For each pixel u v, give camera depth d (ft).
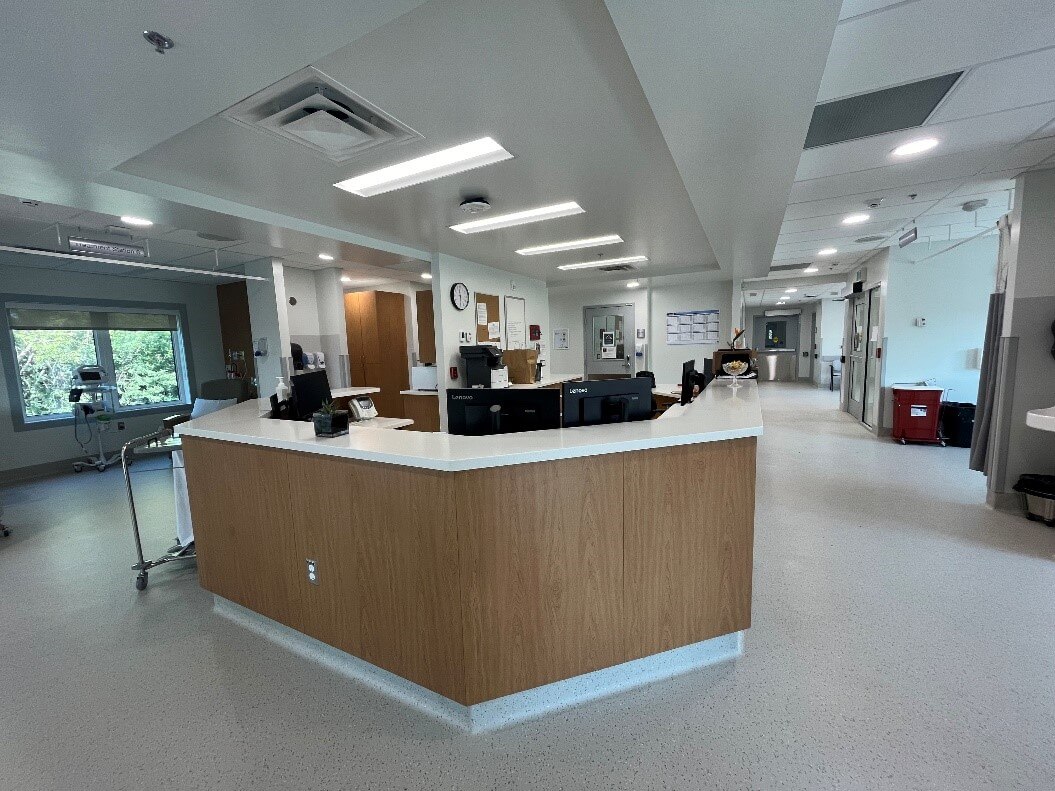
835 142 8.78
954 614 7.46
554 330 27.96
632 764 5.01
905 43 5.81
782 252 19.44
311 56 4.95
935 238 18.04
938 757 4.94
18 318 17.28
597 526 5.81
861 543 10.06
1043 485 10.85
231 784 4.88
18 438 17.13
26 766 5.14
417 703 5.96
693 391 12.51
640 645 6.20
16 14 4.08
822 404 30.58
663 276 22.39
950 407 18.85
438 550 5.43
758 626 7.28
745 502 6.46
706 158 7.61
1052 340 11.03
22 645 7.27
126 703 6.03
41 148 6.95
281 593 7.13
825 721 5.47
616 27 4.48
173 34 4.50
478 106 6.55
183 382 22.00
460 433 7.13
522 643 5.64
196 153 7.77
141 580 8.93
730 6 4.15
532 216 12.01
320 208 10.91
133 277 20.01
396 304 24.54
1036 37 5.69
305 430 7.17
